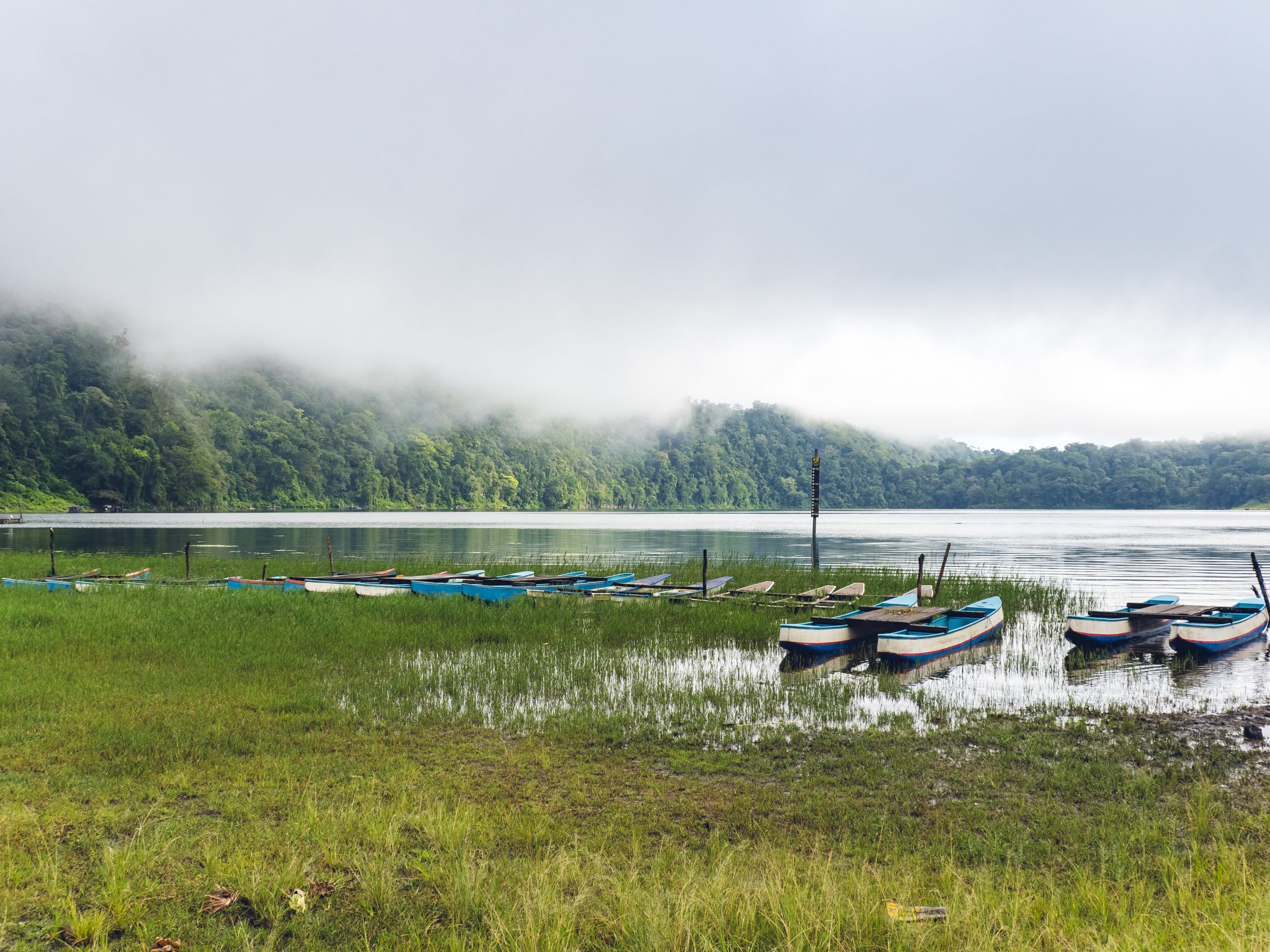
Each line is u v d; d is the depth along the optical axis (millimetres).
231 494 161875
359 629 19094
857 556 50844
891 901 6711
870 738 12062
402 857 7594
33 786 9234
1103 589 33438
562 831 8422
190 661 15609
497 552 51938
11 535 65250
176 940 6105
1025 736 12289
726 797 9719
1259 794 9922
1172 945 5930
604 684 15086
